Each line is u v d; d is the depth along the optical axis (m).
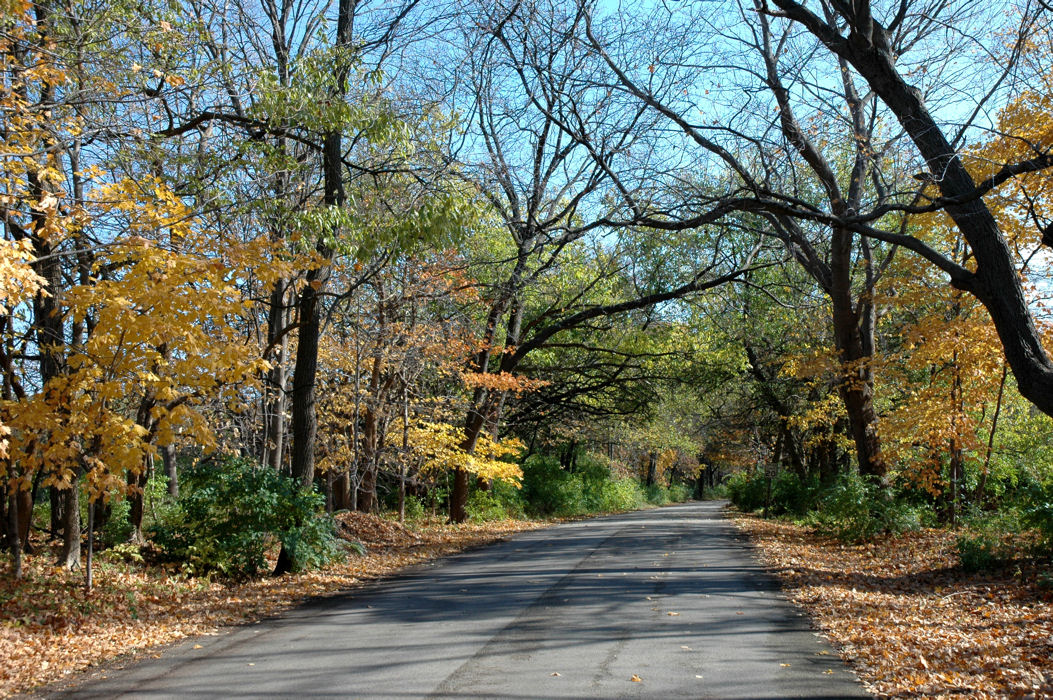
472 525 27.19
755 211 12.05
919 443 19.39
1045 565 11.17
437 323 21.11
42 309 11.92
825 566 14.03
